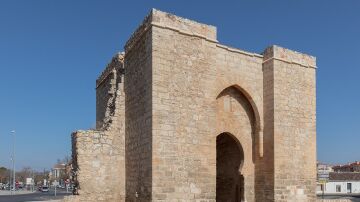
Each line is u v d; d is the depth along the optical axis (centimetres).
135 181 1855
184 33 1833
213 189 1820
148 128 1720
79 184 1923
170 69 1767
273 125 2106
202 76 1872
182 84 1797
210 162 1834
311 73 2323
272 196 2050
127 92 2056
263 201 2103
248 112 2211
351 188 8075
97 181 1966
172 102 1752
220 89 2038
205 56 1898
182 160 1741
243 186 2147
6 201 4150
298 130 2198
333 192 8006
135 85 1933
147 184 1697
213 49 1938
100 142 2005
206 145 1834
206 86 1881
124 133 2066
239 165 2188
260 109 2180
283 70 2186
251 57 2188
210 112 1877
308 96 2283
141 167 1783
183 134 1762
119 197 2000
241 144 2159
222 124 2103
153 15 1750
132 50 2014
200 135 1820
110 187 1991
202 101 1853
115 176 2011
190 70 1833
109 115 2161
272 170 2072
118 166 2028
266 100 2175
